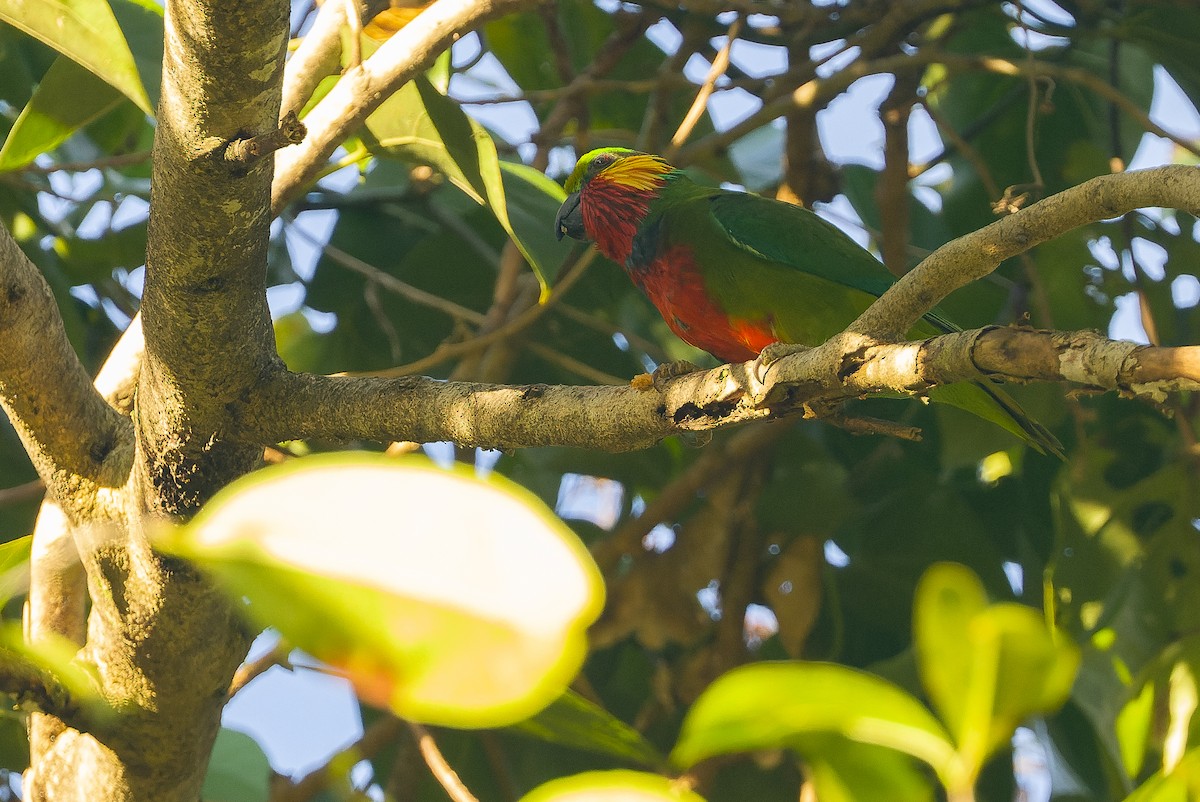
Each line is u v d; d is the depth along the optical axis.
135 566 5.40
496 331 9.02
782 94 10.01
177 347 4.95
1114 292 9.21
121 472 5.55
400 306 10.66
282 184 5.87
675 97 11.84
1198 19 9.27
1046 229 3.81
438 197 10.37
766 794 9.03
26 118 7.07
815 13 9.97
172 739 5.78
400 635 1.19
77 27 5.62
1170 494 7.74
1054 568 7.85
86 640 6.25
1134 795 2.55
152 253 4.78
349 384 5.15
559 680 1.20
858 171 11.01
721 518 9.55
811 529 9.48
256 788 7.31
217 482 5.45
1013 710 1.85
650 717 9.59
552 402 4.77
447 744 9.66
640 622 9.40
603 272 10.73
